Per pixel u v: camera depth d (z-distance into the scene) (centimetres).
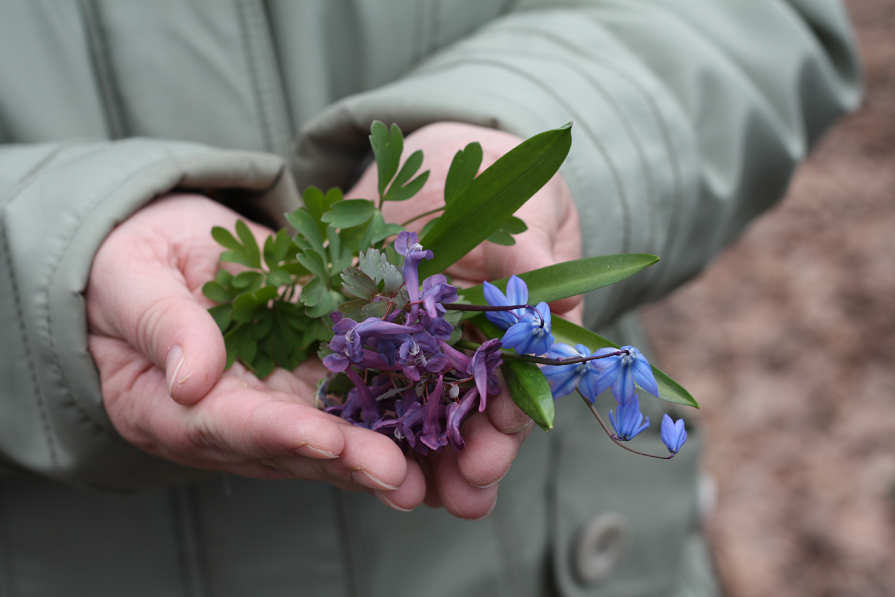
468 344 46
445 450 47
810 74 75
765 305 173
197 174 53
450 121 58
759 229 188
